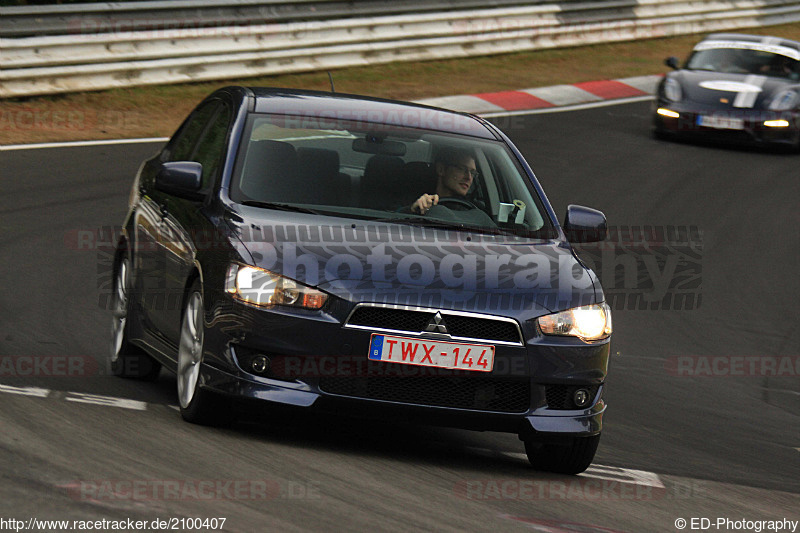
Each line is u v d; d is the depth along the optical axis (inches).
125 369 876.6
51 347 940.6
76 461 573.6
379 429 807.1
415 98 2459.4
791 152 2425.0
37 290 1141.7
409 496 604.7
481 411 692.7
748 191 2049.7
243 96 857.5
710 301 1466.5
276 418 779.4
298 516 530.3
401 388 686.5
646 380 1133.1
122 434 649.0
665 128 2377.0
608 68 3073.3
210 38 2320.4
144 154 1839.3
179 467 591.5
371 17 2691.9
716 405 1072.2
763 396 1135.0
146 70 2218.3
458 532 546.6
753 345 1316.4
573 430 712.4
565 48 3211.1
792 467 872.9
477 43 2938.0
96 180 1659.7
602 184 1980.8
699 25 3580.2
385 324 679.7
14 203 1491.1
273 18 2450.8
